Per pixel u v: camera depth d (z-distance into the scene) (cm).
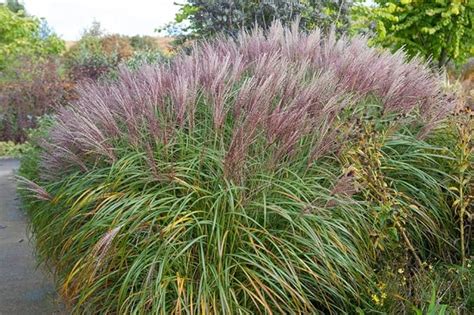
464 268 270
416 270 282
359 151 265
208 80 308
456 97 369
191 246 247
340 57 392
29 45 1697
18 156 998
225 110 293
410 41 852
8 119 1127
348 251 252
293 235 243
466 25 847
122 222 240
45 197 314
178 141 286
